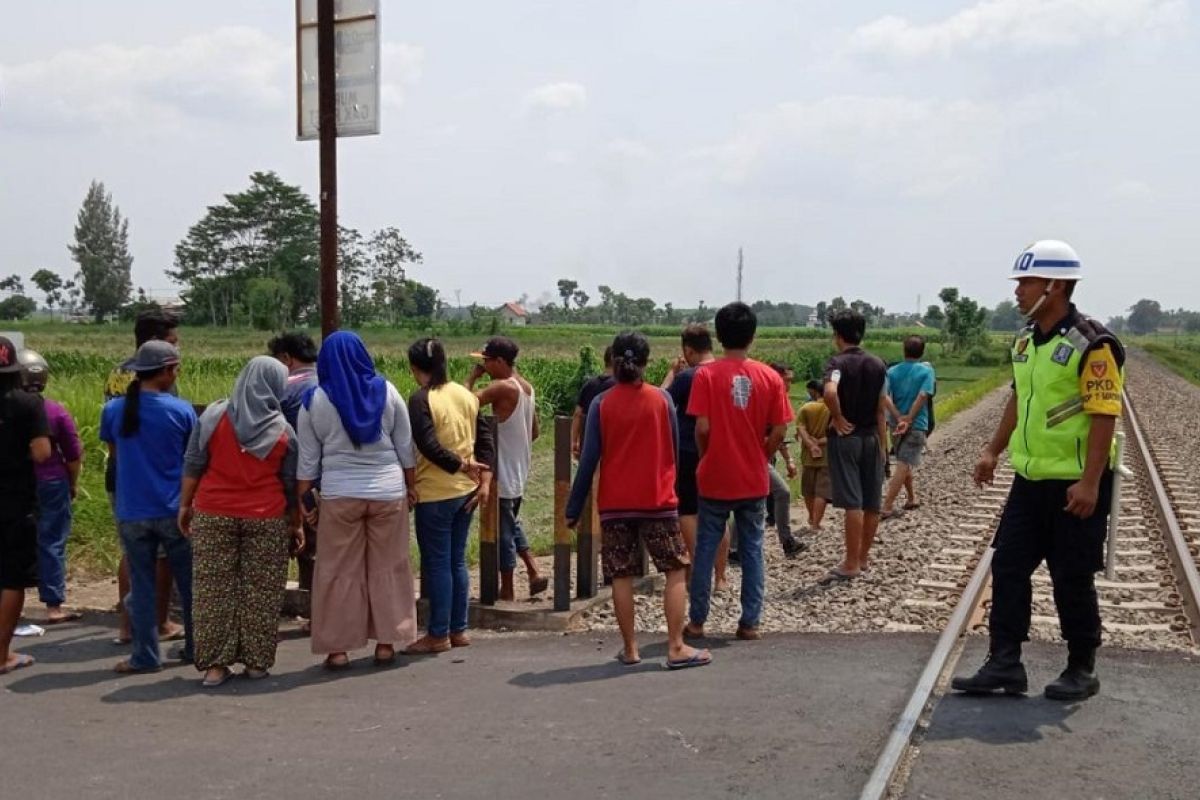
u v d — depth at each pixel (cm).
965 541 1105
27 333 8044
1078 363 541
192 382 2264
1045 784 456
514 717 557
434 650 711
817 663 646
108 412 656
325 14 818
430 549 707
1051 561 563
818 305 16125
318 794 455
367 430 653
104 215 13000
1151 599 849
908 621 773
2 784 469
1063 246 557
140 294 12694
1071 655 569
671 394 793
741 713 551
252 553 641
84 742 527
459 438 711
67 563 1005
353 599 664
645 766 480
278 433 645
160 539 666
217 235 11212
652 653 694
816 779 459
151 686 632
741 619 724
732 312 708
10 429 646
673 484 657
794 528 1262
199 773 482
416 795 452
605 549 658
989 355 8325
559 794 450
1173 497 1452
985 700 567
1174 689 584
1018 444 566
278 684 636
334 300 836
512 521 841
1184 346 14562
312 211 11212
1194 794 446
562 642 738
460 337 9106
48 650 726
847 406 924
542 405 2875
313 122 839
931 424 1331
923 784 457
